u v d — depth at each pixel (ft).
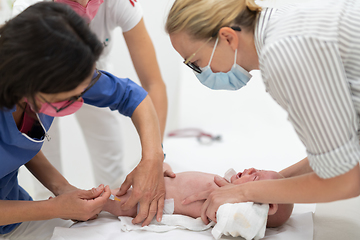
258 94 9.48
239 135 8.09
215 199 3.70
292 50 2.57
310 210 4.50
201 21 3.17
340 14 2.69
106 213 4.52
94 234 3.85
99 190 3.84
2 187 3.92
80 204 3.66
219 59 3.37
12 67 2.63
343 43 2.65
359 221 4.14
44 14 2.65
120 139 7.09
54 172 4.51
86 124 6.70
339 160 2.64
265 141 7.61
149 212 4.05
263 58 2.74
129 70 8.19
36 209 3.58
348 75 2.79
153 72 5.35
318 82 2.54
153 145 4.18
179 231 3.95
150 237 3.81
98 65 5.70
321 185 2.87
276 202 3.29
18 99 2.94
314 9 2.78
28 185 7.36
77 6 4.09
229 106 9.53
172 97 9.64
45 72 2.59
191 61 3.51
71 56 2.62
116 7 4.85
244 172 4.32
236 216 3.52
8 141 3.44
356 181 2.78
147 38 5.18
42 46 2.56
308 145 2.79
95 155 7.11
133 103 4.34
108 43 5.48
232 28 3.13
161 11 8.44
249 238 3.60
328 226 4.05
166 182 4.52
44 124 3.78
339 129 2.60
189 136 8.12
